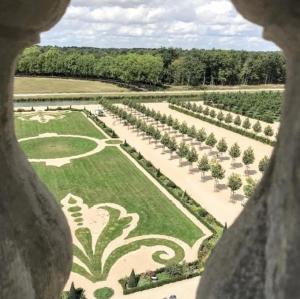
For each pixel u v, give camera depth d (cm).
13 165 648
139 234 4356
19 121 9744
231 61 16888
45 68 17775
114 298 3316
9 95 634
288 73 512
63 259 730
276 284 467
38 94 14175
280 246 467
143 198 5278
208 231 4409
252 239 538
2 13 572
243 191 5503
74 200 5216
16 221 621
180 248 4072
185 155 6594
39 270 655
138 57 16825
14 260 595
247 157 6281
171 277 3550
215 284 578
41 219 681
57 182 5853
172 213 4844
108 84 17275
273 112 10431
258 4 527
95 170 6372
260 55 17112
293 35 492
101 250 4038
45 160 6844
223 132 8812
